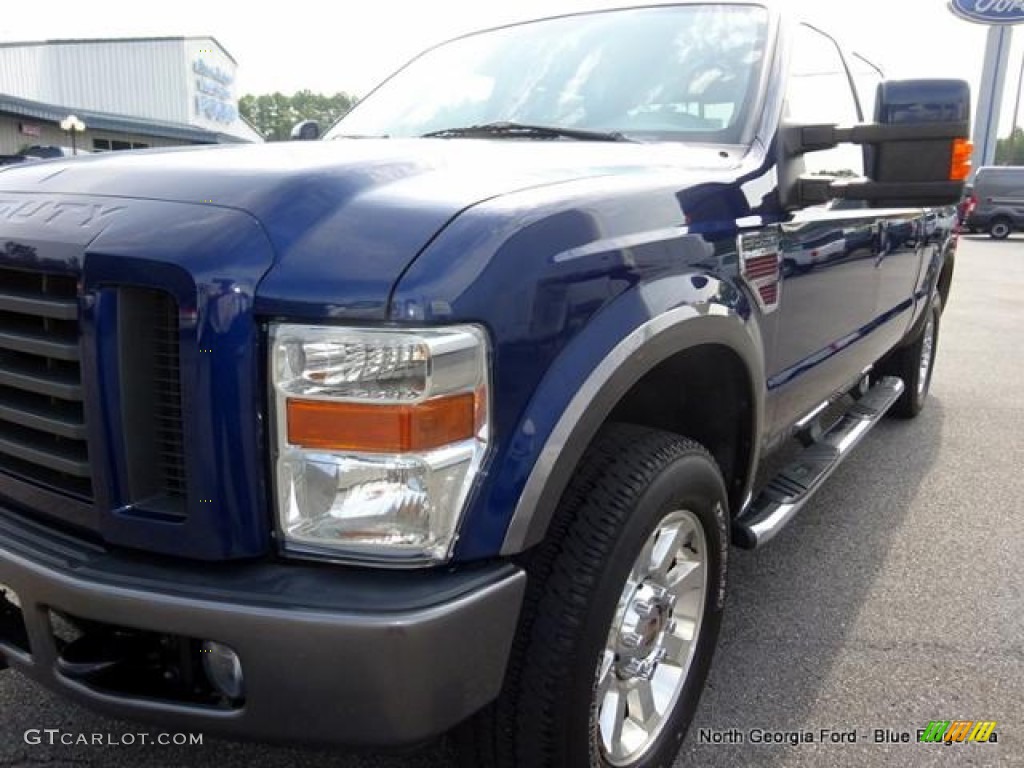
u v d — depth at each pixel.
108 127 29.25
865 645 2.83
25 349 1.66
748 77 2.66
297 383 1.46
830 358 3.18
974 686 2.61
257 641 1.44
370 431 1.45
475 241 1.53
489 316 1.50
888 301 4.00
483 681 1.56
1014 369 7.26
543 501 1.58
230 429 1.48
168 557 1.57
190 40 35.94
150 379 1.55
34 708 2.42
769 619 2.99
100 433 1.56
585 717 1.78
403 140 2.30
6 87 34.78
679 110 2.65
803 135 2.53
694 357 2.22
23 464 1.79
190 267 1.46
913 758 2.28
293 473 1.48
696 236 2.04
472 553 1.52
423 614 1.44
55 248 1.58
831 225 2.92
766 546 3.59
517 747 1.76
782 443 3.10
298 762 2.23
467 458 1.50
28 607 1.62
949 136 2.17
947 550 3.58
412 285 1.44
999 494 4.23
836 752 2.30
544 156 2.07
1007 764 2.26
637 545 1.82
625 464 1.88
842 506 4.05
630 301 1.78
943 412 5.81
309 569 1.51
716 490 2.16
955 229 5.50
